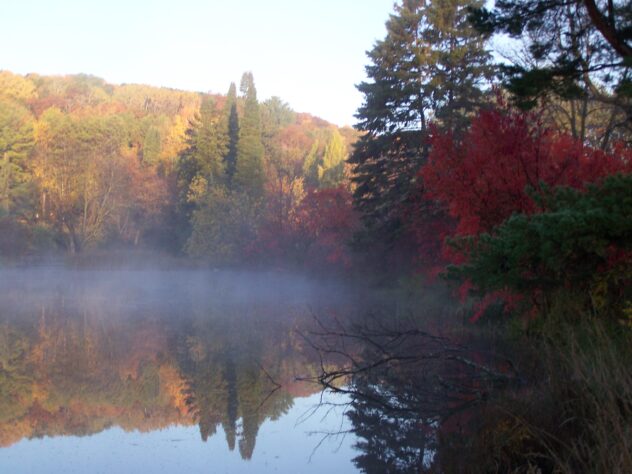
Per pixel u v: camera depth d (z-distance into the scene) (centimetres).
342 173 5741
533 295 1235
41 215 5688
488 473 715
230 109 6162
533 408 782
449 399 1079
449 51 2977
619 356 759
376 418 1012
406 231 2859
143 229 6022
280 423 995
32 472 767
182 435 930
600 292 991
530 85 1223
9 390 1192
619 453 587
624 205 826
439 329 1780
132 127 7069
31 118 5944
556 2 1230
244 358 1532
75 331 1991
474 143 1658
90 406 1091
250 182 5538
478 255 1011
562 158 1510
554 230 836
